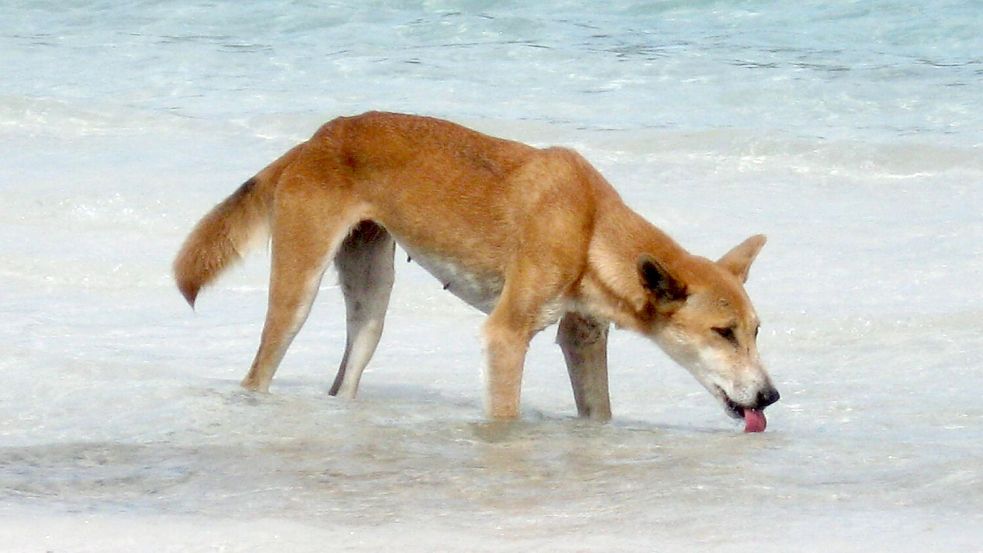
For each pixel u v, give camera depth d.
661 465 17.16
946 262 26.53
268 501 15.80
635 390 21.70
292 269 20.52
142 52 44.75
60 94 39.62
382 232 21.02
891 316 23.67
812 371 22.03
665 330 19.45
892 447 17.61
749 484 16.19
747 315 19.11
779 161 33.38
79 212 29.78
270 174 21.02
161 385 20.66
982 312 23.64
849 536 14.09
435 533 14.52
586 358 19.91
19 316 24.52
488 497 15.95
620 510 15.30
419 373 22.42
